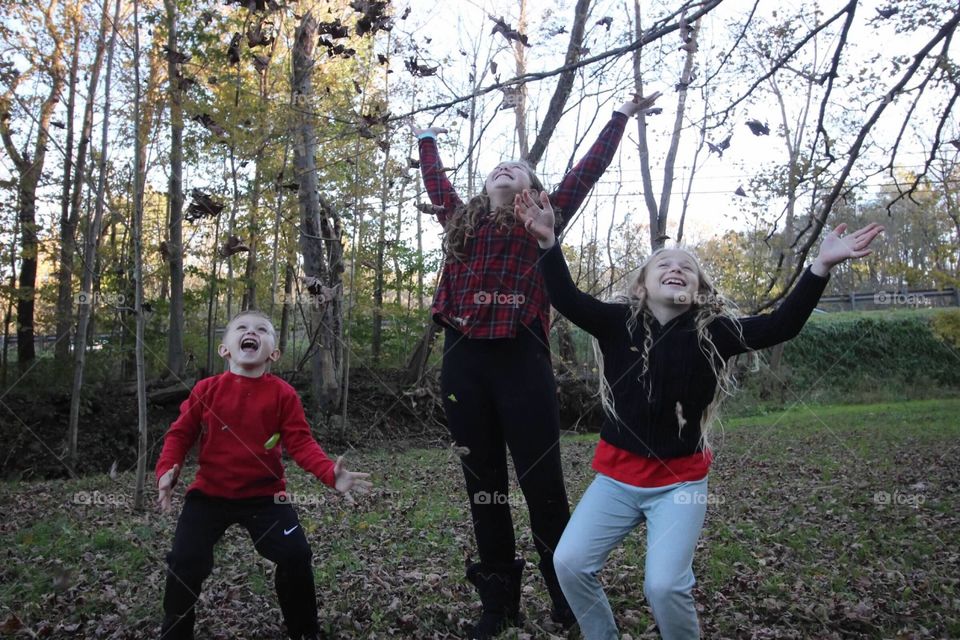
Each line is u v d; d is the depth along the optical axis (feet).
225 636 10.35
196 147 37.52
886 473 28.40
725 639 10.52
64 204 42.78
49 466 37.45
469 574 10.53
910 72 14.83
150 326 47.98
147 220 44.52
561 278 8.95
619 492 8.61
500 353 9.77
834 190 15.37
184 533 9.37
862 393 74.43
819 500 22.53
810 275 8.23
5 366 43.57
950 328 46.44
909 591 12.72
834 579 13.51
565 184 10.85
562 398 48.91
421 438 46.32
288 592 9.57
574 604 8.47
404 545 15.89
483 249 9.90
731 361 8.93
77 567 14.21
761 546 16.22
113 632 10.73
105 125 25.02
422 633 10.50
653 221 52.39
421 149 12.01
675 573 7.81
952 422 48.57
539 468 9.75
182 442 9.72
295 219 42.22
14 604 12.10
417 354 50.96
